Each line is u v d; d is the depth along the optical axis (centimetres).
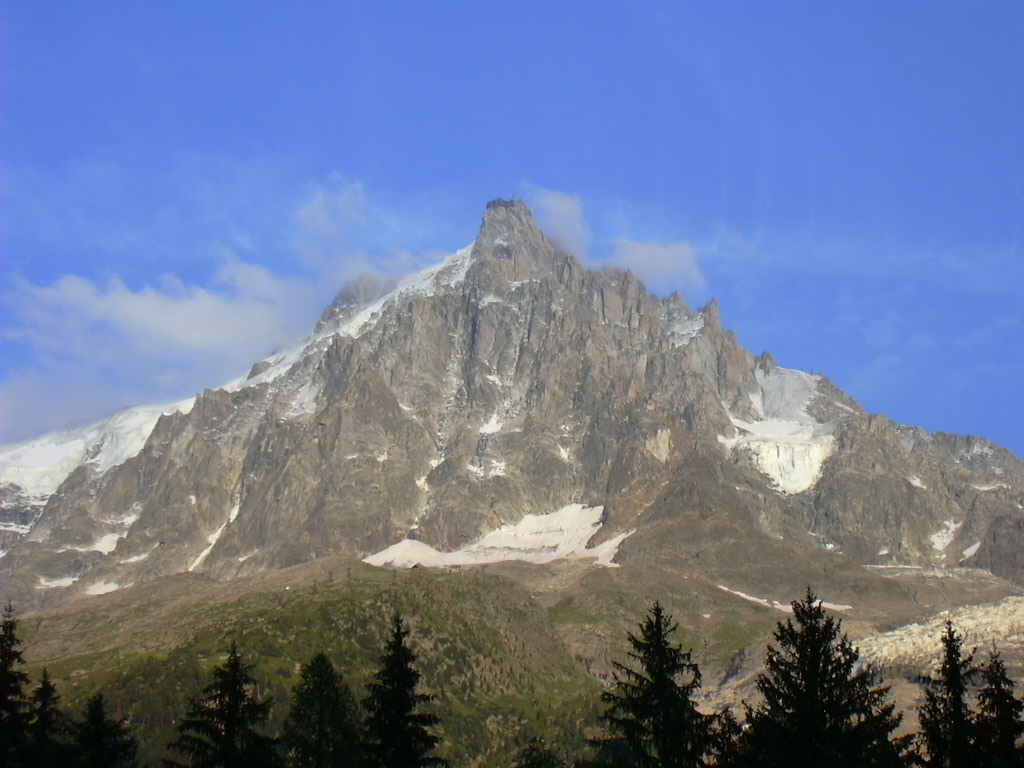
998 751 11200
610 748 12019
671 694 10956
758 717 10700
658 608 11419
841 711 10538
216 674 12131
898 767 10550
